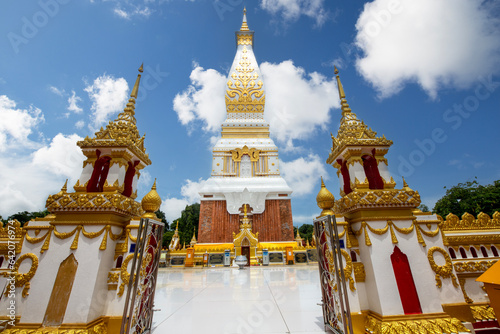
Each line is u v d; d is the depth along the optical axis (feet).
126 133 15.70
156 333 13.28
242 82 98.22
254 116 95.55
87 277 12.32
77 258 12.66
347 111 18.31
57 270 12.48
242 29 113.39
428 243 14.12
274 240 71.26
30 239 13.09
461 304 13.25
